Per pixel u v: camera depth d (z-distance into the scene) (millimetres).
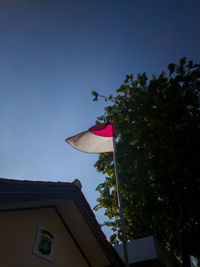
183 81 14211
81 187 5867
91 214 6180
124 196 14312
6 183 3908
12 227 4477
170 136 12156
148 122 13156
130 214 13734
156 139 12477
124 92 16531
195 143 11930
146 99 14102
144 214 13000
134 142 13297
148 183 13086
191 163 11836
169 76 15062
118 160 15031
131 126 14938
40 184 4688
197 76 14125
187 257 11008
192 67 14461
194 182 11711
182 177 11742
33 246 4801
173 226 12812
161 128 12297
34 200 4617
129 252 10570
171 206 12688
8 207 4309
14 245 4352
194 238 11773
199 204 11398
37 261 4789
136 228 15125
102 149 8266
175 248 13883
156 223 13609
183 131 12172
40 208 5477
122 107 15867
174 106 12883
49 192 4953
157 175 12031
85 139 8352
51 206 5848
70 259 6047
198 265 14203
